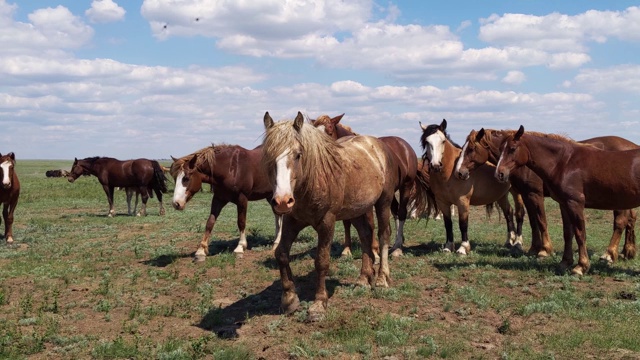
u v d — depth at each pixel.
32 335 5.90
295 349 5.30
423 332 5.79
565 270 8.40
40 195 29.17
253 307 6.97
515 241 11.26
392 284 7.87
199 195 29.27
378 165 7.30
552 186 8.40
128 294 7.83
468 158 9.54
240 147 10.84
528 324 6.04
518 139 8.47
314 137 5.84
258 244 11.98
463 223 10.30
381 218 7.73
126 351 5.38
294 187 5.66
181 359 5.17
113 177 19.69
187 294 7.78
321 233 6.28
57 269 9.57
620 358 5.02
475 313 6.49
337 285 7.84
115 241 13.13
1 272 9.27
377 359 5.09
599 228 14.49
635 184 7.72
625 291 7.25
